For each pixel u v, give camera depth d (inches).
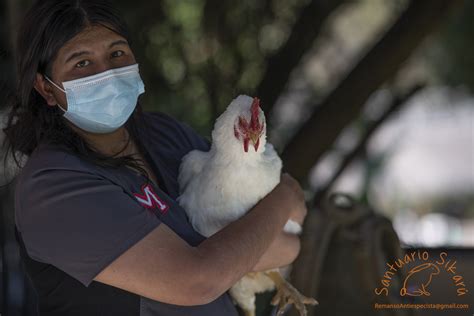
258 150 95.4
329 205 121.9
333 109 203.3
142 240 79.9
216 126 96.8
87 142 91.6
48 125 87.2
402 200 455.5
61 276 82.4
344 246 124.8
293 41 215.2
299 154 206.7
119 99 86.9
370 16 303.9
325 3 214.5
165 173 101.6
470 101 325.7
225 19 215.6
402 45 195.9
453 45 261.3
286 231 103.6
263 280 108.1
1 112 94.0
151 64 215.3
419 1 193.2
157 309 85.3
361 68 200.4
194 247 84.1
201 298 81.4
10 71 100.3
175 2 220.5
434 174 654.5
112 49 87.2
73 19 84.4
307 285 116.6
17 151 90.2
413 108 354.0
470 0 247.8
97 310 83.1
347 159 241.8
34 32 84.4
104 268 79.0
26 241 81.9
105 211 80.0
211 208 96.6
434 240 458.9
